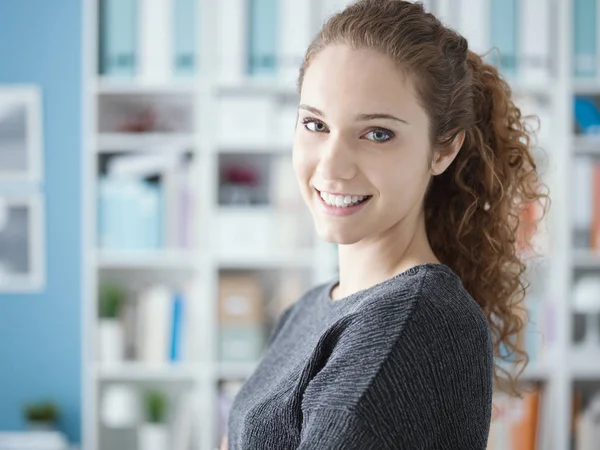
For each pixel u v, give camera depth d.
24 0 3.29
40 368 3.38
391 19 0.89
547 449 2.99
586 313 3.20
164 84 2.89
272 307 3.12
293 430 0.87
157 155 3.00
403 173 0.88
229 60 2.89
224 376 3.02
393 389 0.76
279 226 2.99
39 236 3.36
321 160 0.89
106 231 2.97
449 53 0.92
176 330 3.01
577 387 3.30
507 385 1.27
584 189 2.95
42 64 3.30
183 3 2.88
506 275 1.15
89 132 2.93
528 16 2.82
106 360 3.01
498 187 1.09
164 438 3.11
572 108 2.96
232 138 2.96
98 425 3.04
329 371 0.79
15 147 3.33
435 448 0.77
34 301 3.37
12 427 3.37
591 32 2.90
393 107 0.86
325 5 2.86
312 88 0.89
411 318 0.79
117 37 2.89
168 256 2.97
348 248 1.02
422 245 1.00
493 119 1.09
